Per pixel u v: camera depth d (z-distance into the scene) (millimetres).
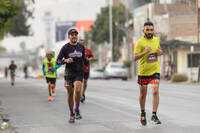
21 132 13664
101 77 87250
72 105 15680
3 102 25844
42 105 23328
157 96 14336
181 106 20672
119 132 13047
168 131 12984
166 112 18141
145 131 13109
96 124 15008
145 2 91812
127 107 20906
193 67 66250
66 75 15398
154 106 14398
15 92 36438
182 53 66875
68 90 15547
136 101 24359
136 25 88000
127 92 32375
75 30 15234
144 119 14406
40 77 112188
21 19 71938
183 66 66750
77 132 13352
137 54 14250
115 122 15383
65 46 15219
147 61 14133
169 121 15281
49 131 13734
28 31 76312
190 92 31062
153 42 14234
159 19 75000
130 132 12977
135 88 38000
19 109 21391
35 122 16125
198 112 18062
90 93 31812
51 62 26156
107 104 22703
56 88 41344
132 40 92562
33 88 43531
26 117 17828
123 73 75125
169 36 73562
